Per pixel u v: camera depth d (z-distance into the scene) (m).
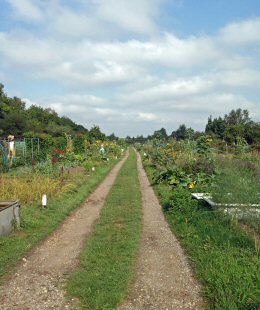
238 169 17.19
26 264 7.80
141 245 9.15
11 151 24.14
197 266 7.41
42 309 5.82
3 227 9.49
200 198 12.84
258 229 9.23
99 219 12.05
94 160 33.91
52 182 16.09
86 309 5.79
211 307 5.77
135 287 6.61
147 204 14.62
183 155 22.52
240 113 70.12
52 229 10.57
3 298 6.21
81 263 7.77
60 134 58.66
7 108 57.03
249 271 6.62
